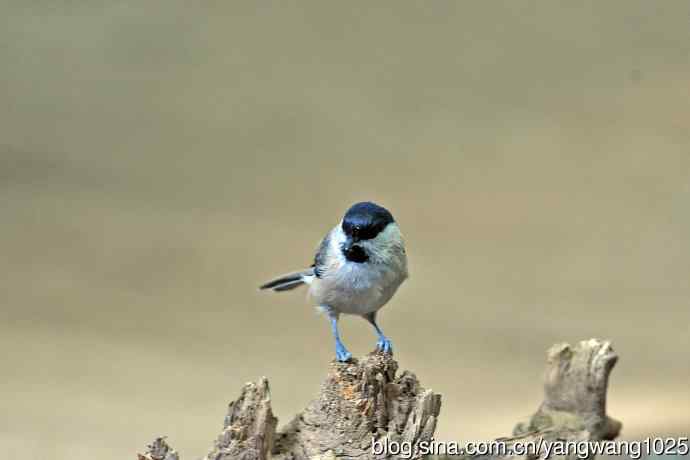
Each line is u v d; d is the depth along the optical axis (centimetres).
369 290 722
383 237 709
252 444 577
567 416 714
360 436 600
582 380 712
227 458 572
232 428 583
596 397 709
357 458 593
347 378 612
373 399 606
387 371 626
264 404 593
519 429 708
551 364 727
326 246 743
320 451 601
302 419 622
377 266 714
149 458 586
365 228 700
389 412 616
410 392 627
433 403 611
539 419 716
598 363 708
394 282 728
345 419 604
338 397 608
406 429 603
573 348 730
